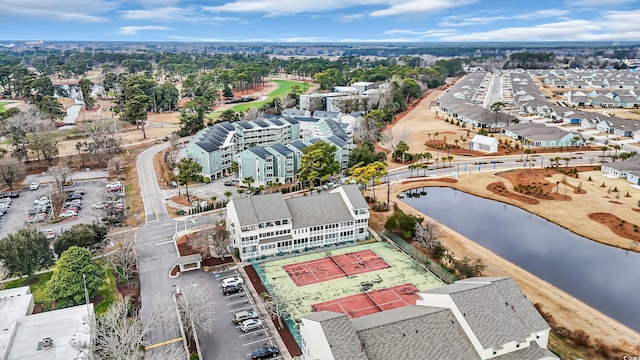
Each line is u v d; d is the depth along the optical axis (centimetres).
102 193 13862
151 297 8406
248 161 14562
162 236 11019
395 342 5756
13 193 13975
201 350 6994
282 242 10025
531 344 6153
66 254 8056
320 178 14400
